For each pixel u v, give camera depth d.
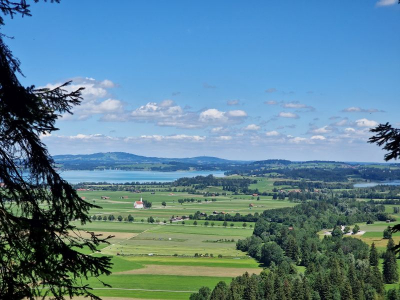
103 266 16.95
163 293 125.94
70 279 16.75
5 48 15.72
